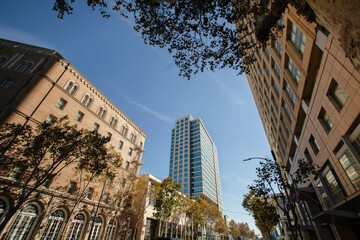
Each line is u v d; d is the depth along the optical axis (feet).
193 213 127.54
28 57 71.82
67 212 62.44
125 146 100.89
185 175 314.76
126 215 87.61
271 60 67.72
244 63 30.27
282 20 50.08
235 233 252.01
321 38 36.52
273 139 110.73
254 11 25.16
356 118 33.35
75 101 77.15
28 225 51.42
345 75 33.30
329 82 38.60
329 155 45.85
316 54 41.09
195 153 334.24
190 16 25.53
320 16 10.87
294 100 58.29
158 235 106.22
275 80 67.77
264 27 25.18
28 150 40.86
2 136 41.32
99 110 90.99
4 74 64.69
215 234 232.73
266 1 23.48
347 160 39.58
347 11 8.49
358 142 35.01
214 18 25.62
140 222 96.48
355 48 8.82
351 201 41.98
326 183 52.26
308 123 52.49
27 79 63.67
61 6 23.25
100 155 48.93
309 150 57.47
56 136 42.75
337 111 37.99
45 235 54.75
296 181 51.06
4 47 75.05
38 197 54.60
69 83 76.64
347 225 51.03
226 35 26.71
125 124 107.76
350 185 40.04
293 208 45.39
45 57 71.36
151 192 95.40
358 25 8.16
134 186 84.28
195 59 29.55
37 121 60.13
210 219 159.02
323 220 51.55
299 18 40.52
